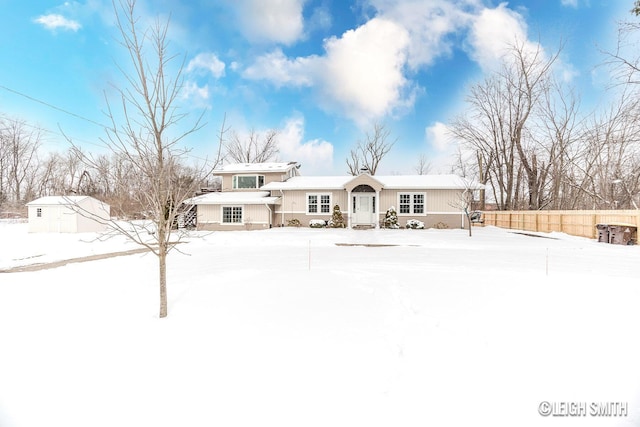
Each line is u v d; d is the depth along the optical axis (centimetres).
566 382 272
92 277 691
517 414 234
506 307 441
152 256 1026
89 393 262
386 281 586
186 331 370
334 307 437
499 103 2700
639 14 1166
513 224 2206
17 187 3447
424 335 356
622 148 1802
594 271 721
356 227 2166
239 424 224
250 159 4144
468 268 750
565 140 2280
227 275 664
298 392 258
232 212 2189
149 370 294
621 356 311
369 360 302
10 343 350
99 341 352
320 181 2327
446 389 262
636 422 223
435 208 2088
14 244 1427
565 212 1689
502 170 2802
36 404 249
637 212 1249
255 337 348
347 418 229
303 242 1388
